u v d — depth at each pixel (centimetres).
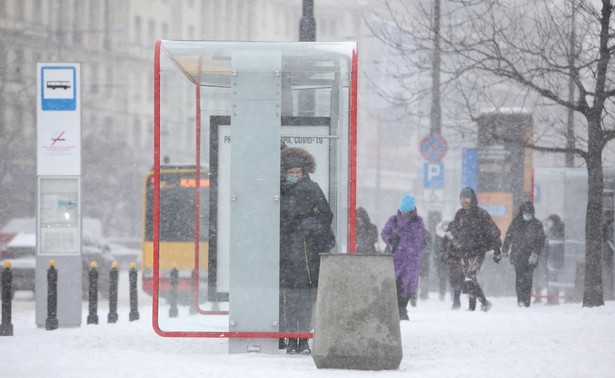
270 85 3106
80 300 4284
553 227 6050
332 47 3081
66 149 4288
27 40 16475
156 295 3066
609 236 5800
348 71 3116
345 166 3145
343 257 2591
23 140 14950
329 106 3153
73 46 17350
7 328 3894
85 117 17412
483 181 6344
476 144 6338
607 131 5031
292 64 3102
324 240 3091
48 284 4162
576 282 5897
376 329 2564
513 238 5328
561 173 6875
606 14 4912
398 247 4428
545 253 6181
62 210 4294
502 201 6312
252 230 3103
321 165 3164
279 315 3105
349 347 2559
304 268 3086
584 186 5981
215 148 3212
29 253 7062
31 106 15500
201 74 3253
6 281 3906
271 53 3100
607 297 5812
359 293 2575
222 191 3209
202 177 3347
